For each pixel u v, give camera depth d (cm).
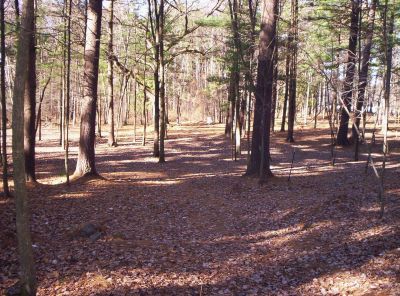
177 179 1623
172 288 660
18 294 543
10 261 720
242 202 1255
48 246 825
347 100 1594
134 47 2988
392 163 1784
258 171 1551
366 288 610
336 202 1088
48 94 5003
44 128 4934
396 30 1839
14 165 509
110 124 2848
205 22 2173
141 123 5156
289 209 1126
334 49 1858
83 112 1479
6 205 1070
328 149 2464
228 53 2197
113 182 1480
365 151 2272
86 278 680
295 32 1611
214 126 4556
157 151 2266
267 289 657
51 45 2159
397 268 654
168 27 2233
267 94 1494
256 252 836
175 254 823
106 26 2678
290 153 2378
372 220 919
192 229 1013
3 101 1116
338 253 772
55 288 642
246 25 1994
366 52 1786
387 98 959
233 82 2345
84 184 1405
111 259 770
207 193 1377
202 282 688
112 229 975
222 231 998
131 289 646
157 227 1020
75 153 2452
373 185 1285
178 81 4878
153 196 1320
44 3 1683
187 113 6166
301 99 4916
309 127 3791
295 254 802
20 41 509
